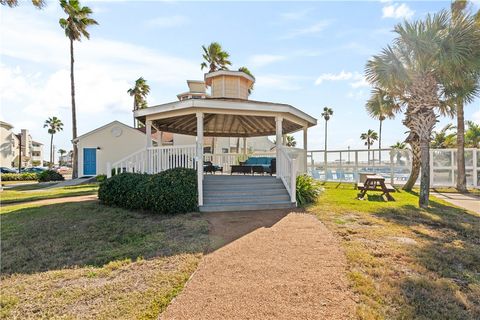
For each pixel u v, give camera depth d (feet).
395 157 48.32
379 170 49.78
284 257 13.20
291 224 19.16
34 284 11.09
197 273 11.62
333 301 9.27
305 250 14.08
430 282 10.56
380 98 38.58
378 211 23.31
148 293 10.02
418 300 9.33
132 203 23.95
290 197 25.90
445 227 18.78
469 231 17.57
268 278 11.01
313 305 9.04
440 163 44.83
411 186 40.32
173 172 24.43
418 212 23.20
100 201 27.76
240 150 81.66
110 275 11.77
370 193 35.32
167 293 9.98
